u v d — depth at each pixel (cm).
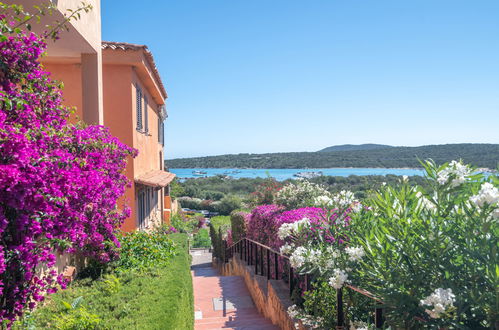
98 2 885
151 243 881
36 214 358
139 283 608
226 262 1620
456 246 305
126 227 1105
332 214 520
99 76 892
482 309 276
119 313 465
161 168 2119
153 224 1530
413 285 309
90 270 666
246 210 1773
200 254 2595
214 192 6156
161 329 406
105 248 698
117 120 1112
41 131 405
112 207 683
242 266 1129
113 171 661
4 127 345
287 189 1322
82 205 458
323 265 473
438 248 296
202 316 807
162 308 478
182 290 565
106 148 621
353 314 481
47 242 375
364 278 388
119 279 629
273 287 699
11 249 339
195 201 5453
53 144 438
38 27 695
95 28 857
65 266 607
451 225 300
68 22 676
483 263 275
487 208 271
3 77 427
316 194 1290
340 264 448
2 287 343
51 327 420
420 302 295
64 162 397
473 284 281
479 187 310
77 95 1070
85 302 507
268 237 905
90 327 413
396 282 321
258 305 833
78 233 471
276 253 727
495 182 307
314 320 506
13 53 423
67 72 1069
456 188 302
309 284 560
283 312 611
